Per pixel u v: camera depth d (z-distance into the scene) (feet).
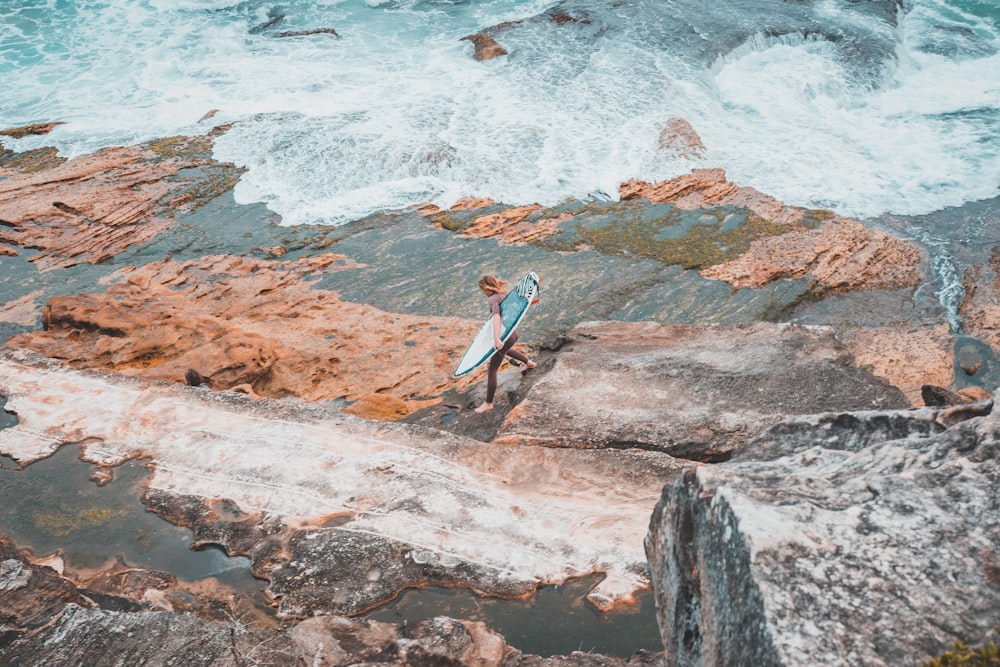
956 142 66.69
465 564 21.31
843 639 9.22
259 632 17.17
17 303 52.13
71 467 27.20
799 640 9.24
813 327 32.17
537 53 83.61
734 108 74.33
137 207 62.39
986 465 11.52
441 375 43.93
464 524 22.80
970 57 83.15
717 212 59.47
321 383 43.11
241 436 28.07
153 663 16.30
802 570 10.05
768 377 28.73
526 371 33.17
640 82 76.48
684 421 26.71
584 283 52.95
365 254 57.31
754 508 10.90
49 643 17.08
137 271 55.52
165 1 102.78
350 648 17.02
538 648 18.66
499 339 31.32
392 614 20.18
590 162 66.03
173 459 27.20
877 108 73.82
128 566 22.65
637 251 55.83
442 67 82.74
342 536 22.57
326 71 83.20
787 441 15.26
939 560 10.09
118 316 46.68
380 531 22.70
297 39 91.50
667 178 63.98
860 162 64.95
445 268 55.31
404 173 65.77
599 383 29.68
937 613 9.46
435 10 98.68
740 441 25.64
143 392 31.63
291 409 29.66
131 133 73.41
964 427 12.33
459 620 18.80
